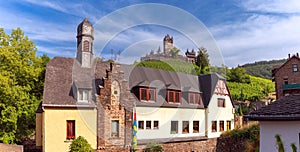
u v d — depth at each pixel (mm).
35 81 14445
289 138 5105
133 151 10438
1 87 11750
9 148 8875
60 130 11219
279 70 25734
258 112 5617
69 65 12984
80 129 11375
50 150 10969
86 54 12336
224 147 14711
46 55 17547
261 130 5562
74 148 10359
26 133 13578
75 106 11352
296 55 25469
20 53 13852
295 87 24078
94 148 11070
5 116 11938
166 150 12031
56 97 11406
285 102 5762
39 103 13664
